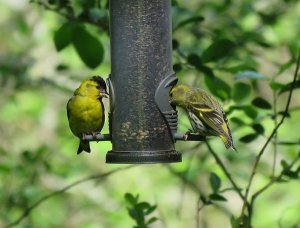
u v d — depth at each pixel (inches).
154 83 441.1
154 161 432.5
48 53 836.0
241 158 586.9
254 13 620.4
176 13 481.7
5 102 887.1
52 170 602.5
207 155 614.5
